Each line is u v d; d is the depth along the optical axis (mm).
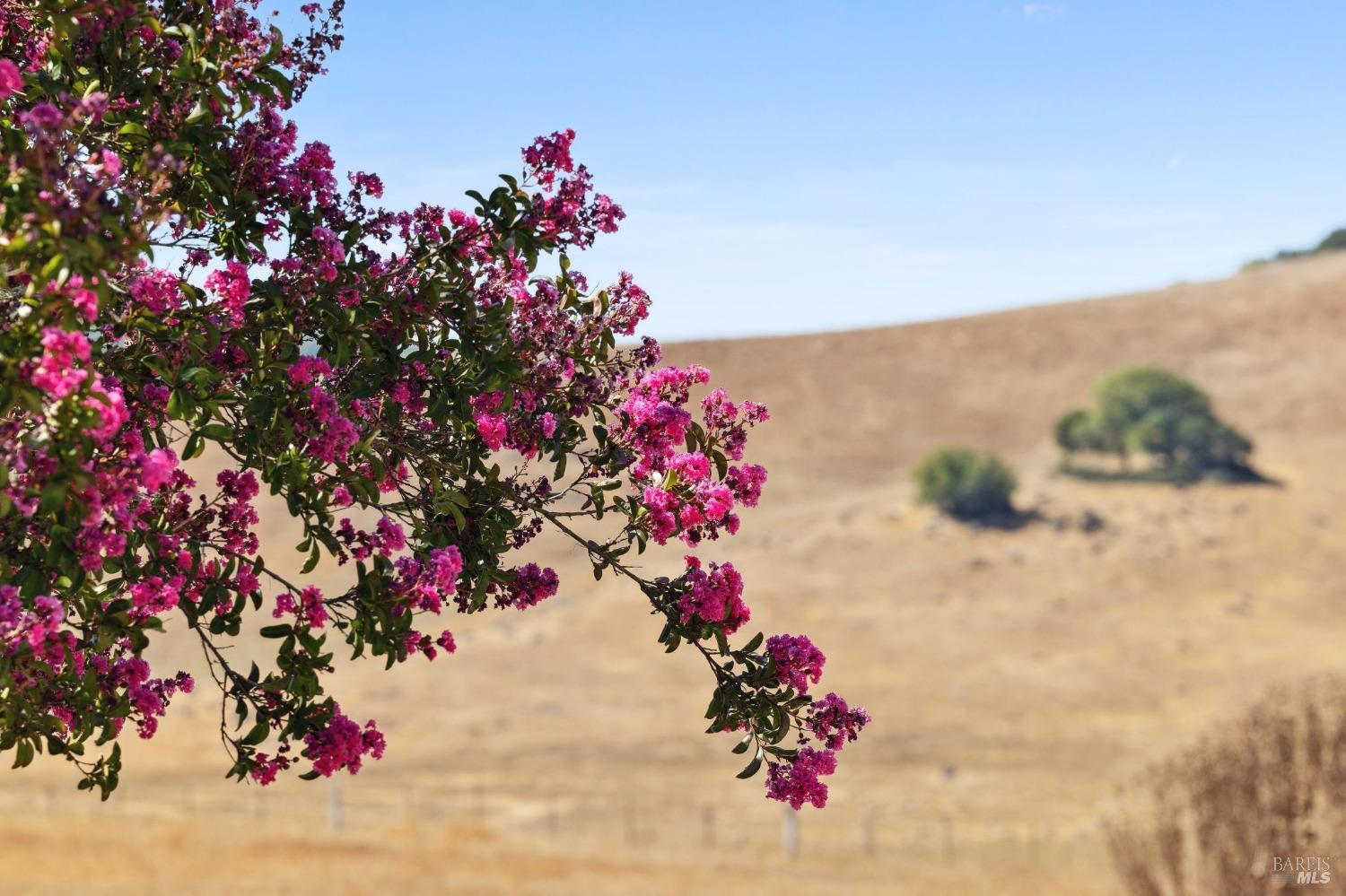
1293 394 124188
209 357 4773
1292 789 17734
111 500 4078
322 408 4863
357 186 5289
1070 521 92125
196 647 69500
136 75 4777
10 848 29016
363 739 5082
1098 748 57844
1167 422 102312
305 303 4949
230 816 43500
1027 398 136375
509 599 5629
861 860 41062
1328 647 71188
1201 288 157250
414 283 5285
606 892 30125
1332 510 92562
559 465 5559
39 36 4750
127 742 56562
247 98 4926
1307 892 17453
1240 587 80750
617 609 80000
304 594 5008
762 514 105875
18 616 4098
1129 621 76688
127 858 29125
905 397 137125
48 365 3602
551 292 5512
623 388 5703
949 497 95062
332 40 5203
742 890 31719
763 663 5332
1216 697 64500
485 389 5293
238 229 5055
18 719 4652
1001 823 46875
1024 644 74188
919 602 81562
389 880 29688
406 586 5012
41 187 3643
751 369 143250
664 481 5551
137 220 3688
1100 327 150000
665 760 58594
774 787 5246
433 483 5293
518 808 50625
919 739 59750
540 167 5426
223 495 5082
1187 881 19359
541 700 67562
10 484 3746
